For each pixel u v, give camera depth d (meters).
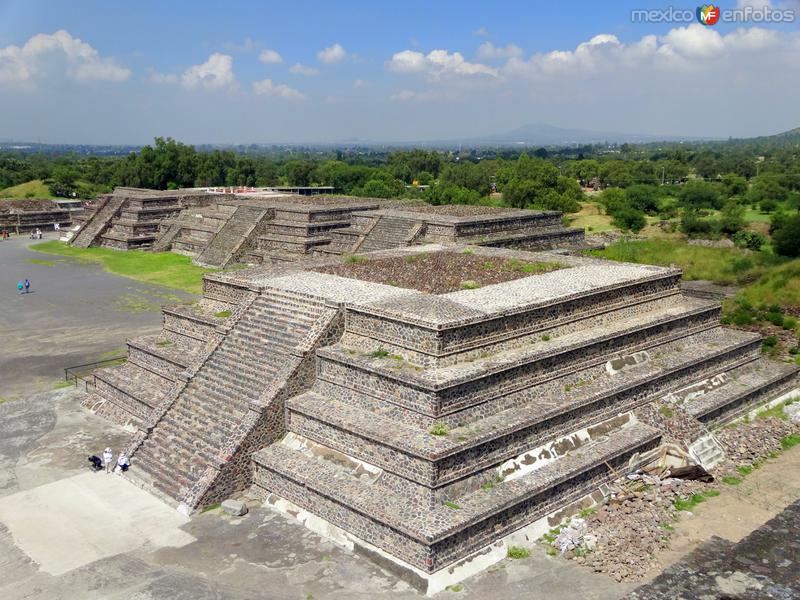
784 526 19.19
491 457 19.03
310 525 19.36
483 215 49.72
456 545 17.14
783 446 25.03
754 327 36.91
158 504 20.58
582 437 21.47
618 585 16.67
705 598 15.98
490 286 25.67
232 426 22.02
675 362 25.30
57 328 40.59
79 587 16.69
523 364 20.73
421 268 30.06
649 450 22.61
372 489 18.69
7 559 17.84
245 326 25.58
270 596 16.36
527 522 18.88
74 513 20.08
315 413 20.67
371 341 22.19
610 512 19.88
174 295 49.19
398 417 19.70
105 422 26.91
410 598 16.31
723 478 22.30
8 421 26.97
